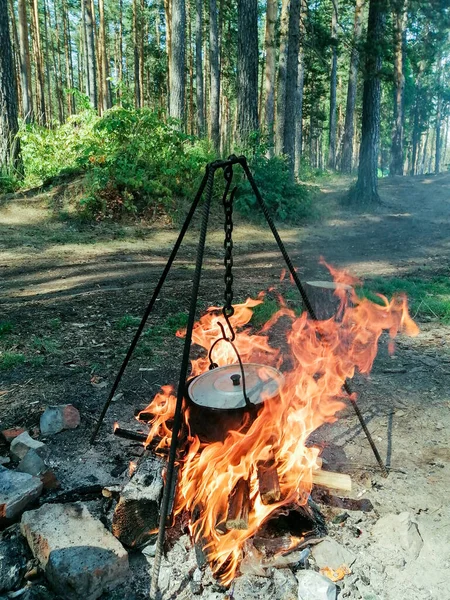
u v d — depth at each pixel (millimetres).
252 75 14664
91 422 3770
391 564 2525
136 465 3156
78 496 2926
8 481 2883
